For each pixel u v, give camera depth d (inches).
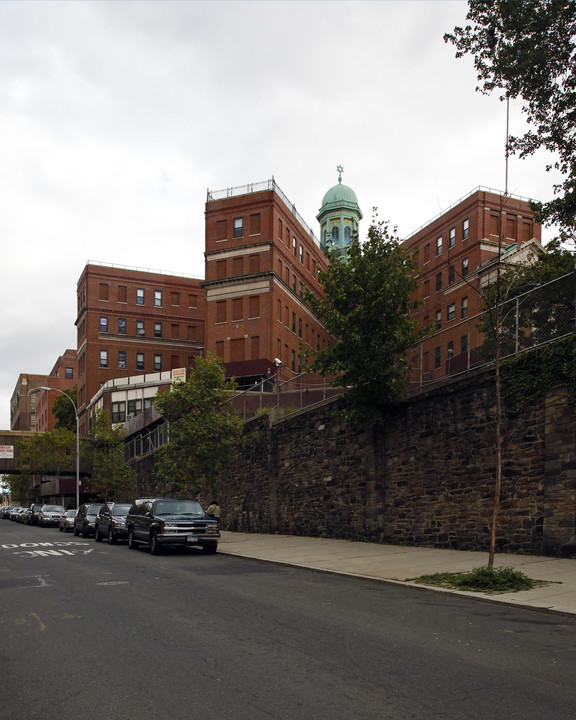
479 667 238.2
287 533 998.4
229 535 1047.0
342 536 856.3
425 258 2256.4
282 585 470.9
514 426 593.9
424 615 343.3
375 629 306.8
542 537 552.4
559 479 539.2
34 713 194.5
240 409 1242.0
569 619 329.1
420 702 199.0
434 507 692.1
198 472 1025.5
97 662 251.4
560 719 183.9
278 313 2199.8
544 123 641.0
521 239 2017.7
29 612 367.9
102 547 901.8
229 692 210.7
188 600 399.9
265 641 282.7
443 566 532.1
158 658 255.6
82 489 2354.8
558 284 571.5
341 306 738.2
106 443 1963.6
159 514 780.0
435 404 702.5
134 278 3063.5
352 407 759.7
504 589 405.7
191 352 3097.9
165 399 1042.7
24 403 5310.0
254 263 2192.4
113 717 189.6
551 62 610.5
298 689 213.0
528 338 600.7
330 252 758.5
